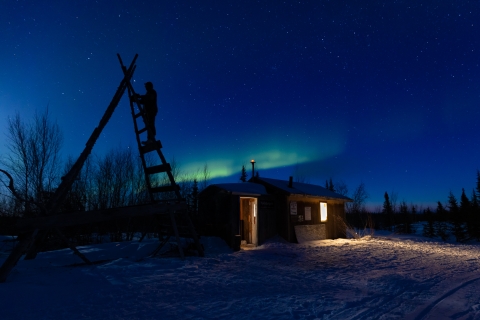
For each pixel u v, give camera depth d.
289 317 5.32
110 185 18.95
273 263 10.91
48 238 13.64
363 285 7.99
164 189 12.02
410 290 7.59
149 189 12.68
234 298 6.43
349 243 17.39
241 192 14.48
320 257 12.50
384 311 5.88
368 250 14.81
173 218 11.09
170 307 5.73
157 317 5.20
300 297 6.61
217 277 8.45
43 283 7.21
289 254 12.94
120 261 9.74
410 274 9.52
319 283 8.10
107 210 9.41
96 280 7.59
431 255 13.92
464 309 6.15
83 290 6.69
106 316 5.19
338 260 11.90
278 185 17.31
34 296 6.14
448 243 20.27
